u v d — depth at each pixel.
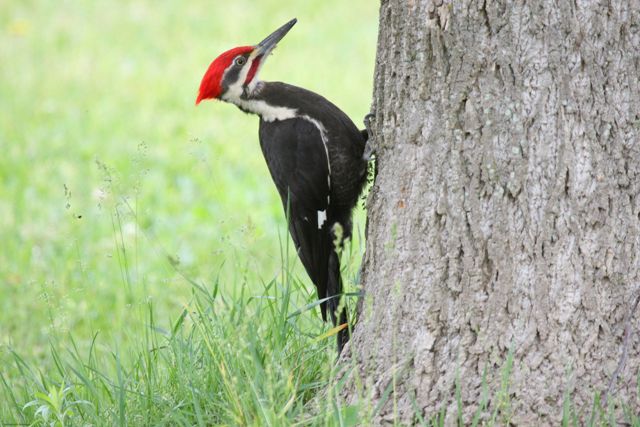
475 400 7.85
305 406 8.33
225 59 10.32
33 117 21.95
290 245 15.02
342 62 25.14
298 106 10.34
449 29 7.85
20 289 14.05
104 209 16.78
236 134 20.86
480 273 7.92
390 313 8.32
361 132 10.43
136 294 13.62
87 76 24.75
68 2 30.78
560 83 7.65
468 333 7.96
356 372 7.57
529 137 7.73
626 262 7.75
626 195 7.72
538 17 7.62
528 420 7.74
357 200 10.53
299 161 10.29
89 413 8.82
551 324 7.78
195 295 9.34
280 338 8.70
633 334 7.77
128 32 28.06
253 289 12.04
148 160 18.67
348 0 30.31
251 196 17.72
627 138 7.68
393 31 8.30
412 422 7.93
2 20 29.05
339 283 10.41
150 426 8.59
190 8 29.89
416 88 8.12
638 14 7.59
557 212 7.74
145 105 22.81
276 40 10.42
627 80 7.64
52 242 15.90
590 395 7.74
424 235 8.14
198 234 16.09
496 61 7.75
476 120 7.85
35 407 9.16
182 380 8.72
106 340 12.63
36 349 12.57
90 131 21.12
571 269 7.75
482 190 7.88
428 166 8.09
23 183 18.41
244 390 8.20
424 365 8.07
